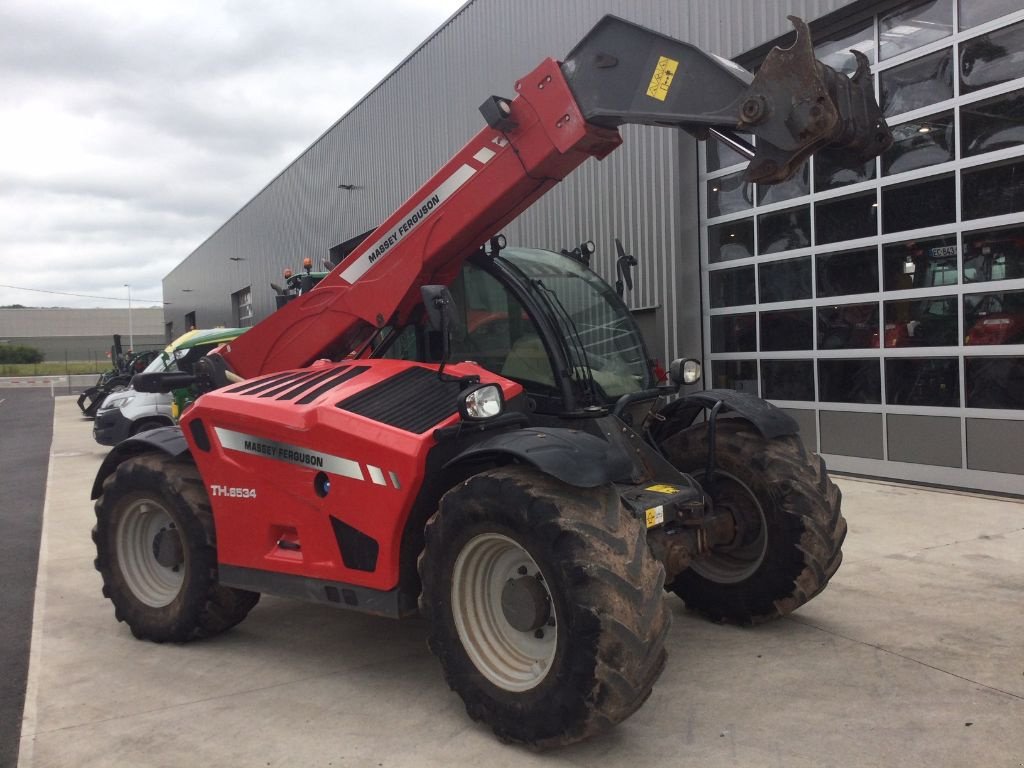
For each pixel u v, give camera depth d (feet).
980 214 22.07
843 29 25.35
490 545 9.97
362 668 12.45
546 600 9.61
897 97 24.08
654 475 12.06
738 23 27.12
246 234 83.51
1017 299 21.29
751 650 12.39
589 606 8.71
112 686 12.09
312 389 12.28
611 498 9.53
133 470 14.08
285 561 12.03
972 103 22.15
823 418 26.48
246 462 12.40
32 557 21.08
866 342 25.07
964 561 16.28
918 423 23.76
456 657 10.05
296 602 16.26
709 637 13.04
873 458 25.07
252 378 15.07
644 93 10.82
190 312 121.90
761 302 28.25
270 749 9.86
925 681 10.98
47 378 171.94
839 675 11.29
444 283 13.42
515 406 11.46
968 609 13.64
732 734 9.71
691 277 30.14
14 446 49.85
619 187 32.65
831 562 12.75
